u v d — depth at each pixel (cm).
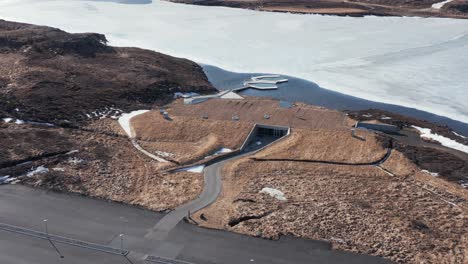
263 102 9112
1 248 4953
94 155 6912
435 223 5388
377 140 7456
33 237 5131
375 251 4938
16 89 8925
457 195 5969
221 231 5259
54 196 5888
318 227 5319
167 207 5700
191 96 9525
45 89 9006
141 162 6819
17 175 6303
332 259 4838
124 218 5478
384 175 6462
